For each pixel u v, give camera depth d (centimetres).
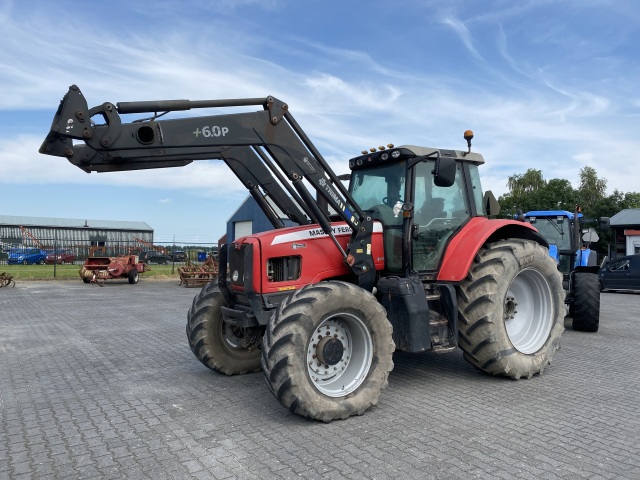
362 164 598
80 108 418
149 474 334
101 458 359
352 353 466
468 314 545
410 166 546
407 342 490
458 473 332
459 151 605
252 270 471
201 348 571
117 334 861
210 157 543
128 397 504
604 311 1288
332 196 493
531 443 382
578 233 983
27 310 1198
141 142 439
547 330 598
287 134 481
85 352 716
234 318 502
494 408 465
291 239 491
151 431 411
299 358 414
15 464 350
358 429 412
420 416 443
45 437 399
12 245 3588
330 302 432
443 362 648
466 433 402
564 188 4384
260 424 425
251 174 566
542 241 648
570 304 918
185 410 462
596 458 356
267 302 474
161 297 1539
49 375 591
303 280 493
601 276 1961
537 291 607
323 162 489
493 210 659
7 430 415
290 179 481
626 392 518
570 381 561
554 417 441
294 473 333
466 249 548
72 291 1755
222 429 414
